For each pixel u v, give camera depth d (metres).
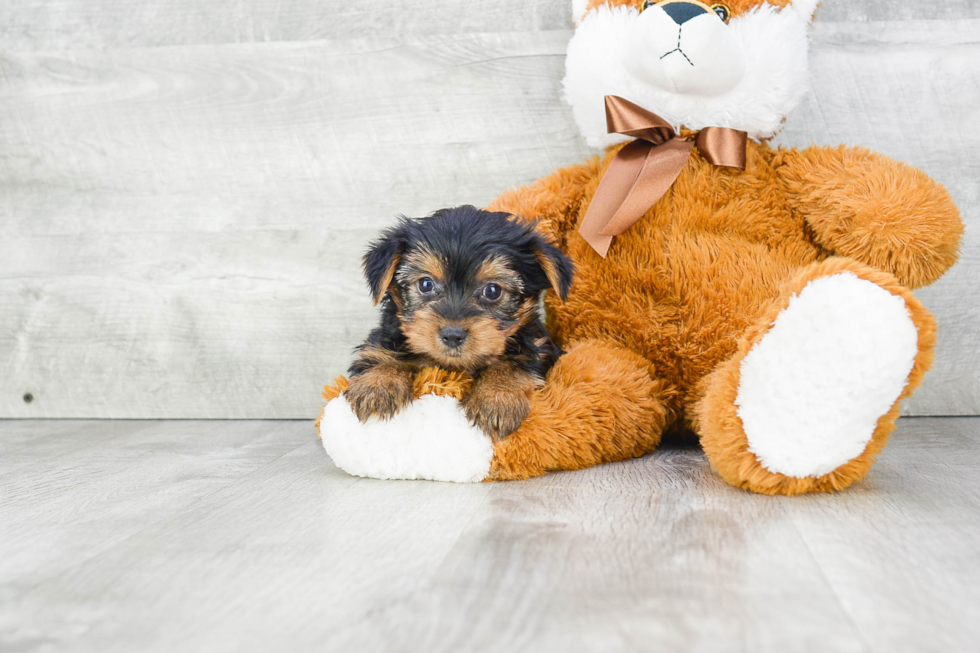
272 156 0.99
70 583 0.60
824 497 0.70
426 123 0.98
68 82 1.00
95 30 0.99
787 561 0.61
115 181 1.01
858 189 0.79
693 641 0.54
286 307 1.00
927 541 0.63
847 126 0.94
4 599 0.59
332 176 0.99
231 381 1.01
